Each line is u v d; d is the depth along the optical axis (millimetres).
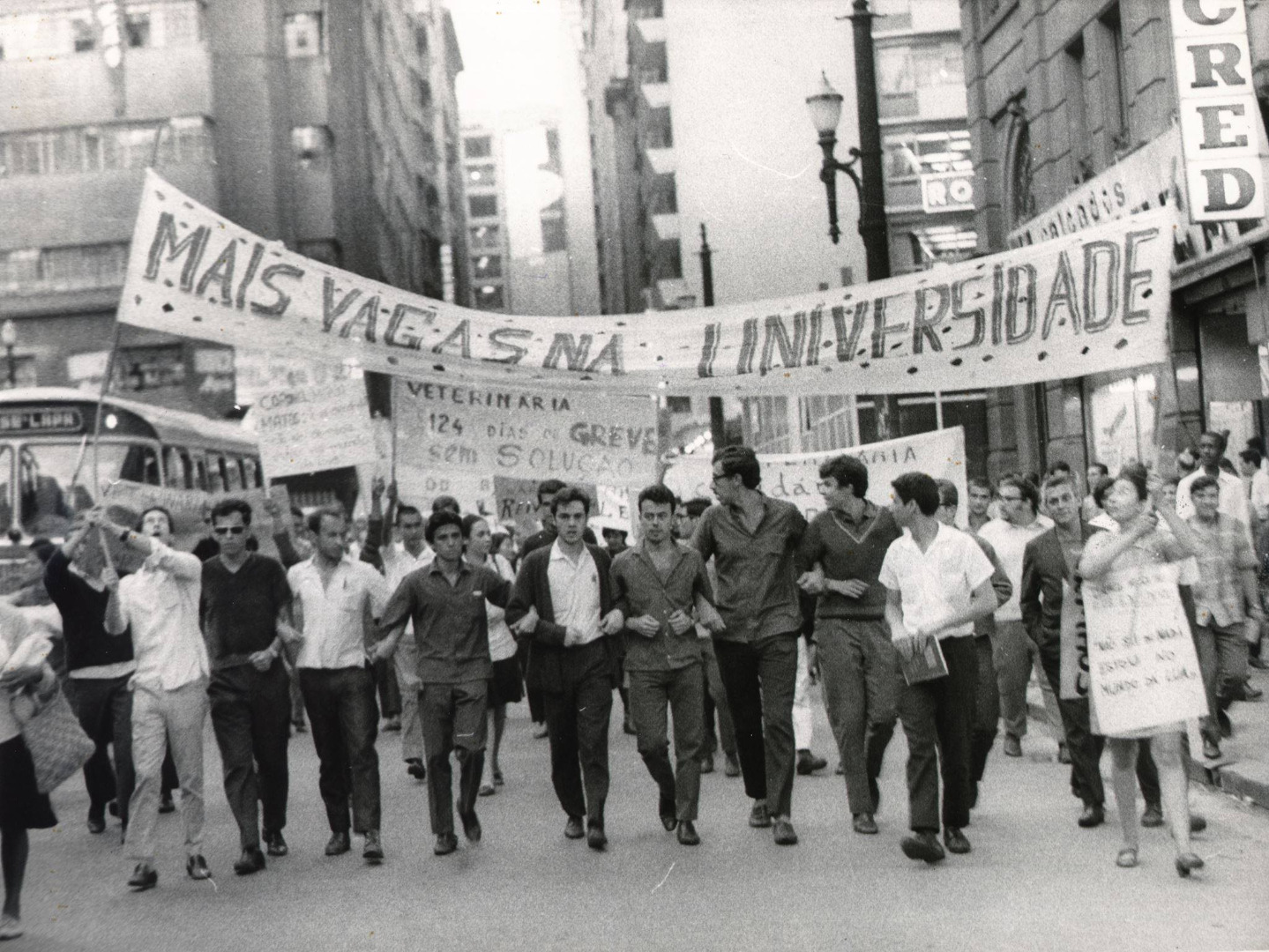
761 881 7496
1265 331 15297
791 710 8445
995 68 20578
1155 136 16453
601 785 8586
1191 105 13188
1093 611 7445
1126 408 17531
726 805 9672
